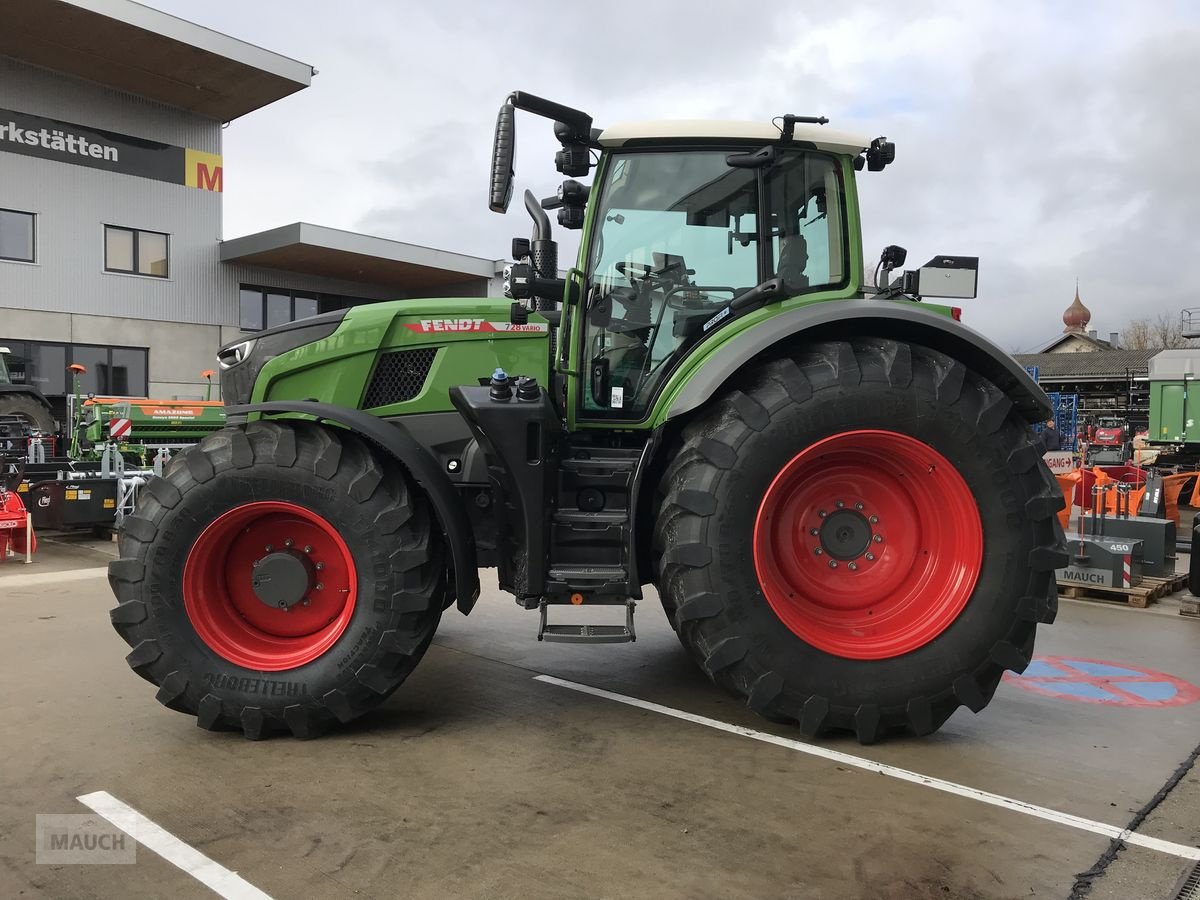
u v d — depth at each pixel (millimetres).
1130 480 10273
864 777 2947
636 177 3629
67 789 2773
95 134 17703
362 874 2244
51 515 8633
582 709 3664
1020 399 3451
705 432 3186
